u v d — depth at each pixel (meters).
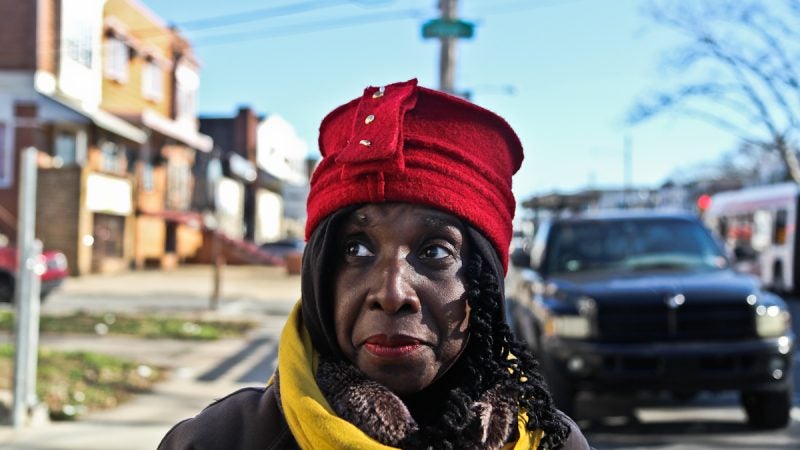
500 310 1.31
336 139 1.37
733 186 49.72
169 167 28.77
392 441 1.17
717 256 6.75
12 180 21.06
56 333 10.90
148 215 26.44
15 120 20.89
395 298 1.18
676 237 6.89
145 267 26.75
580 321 5.74
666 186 54.06
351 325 1.23
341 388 1.21
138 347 10.05
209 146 31.12
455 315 1.24
